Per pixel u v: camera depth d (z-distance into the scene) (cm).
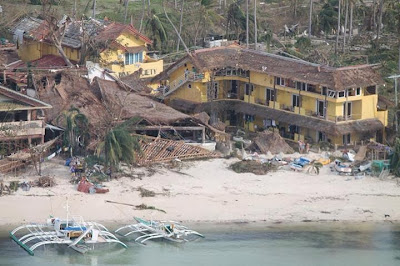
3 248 18462
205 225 19762
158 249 18762
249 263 18162
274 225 19925
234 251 18688
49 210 19875
